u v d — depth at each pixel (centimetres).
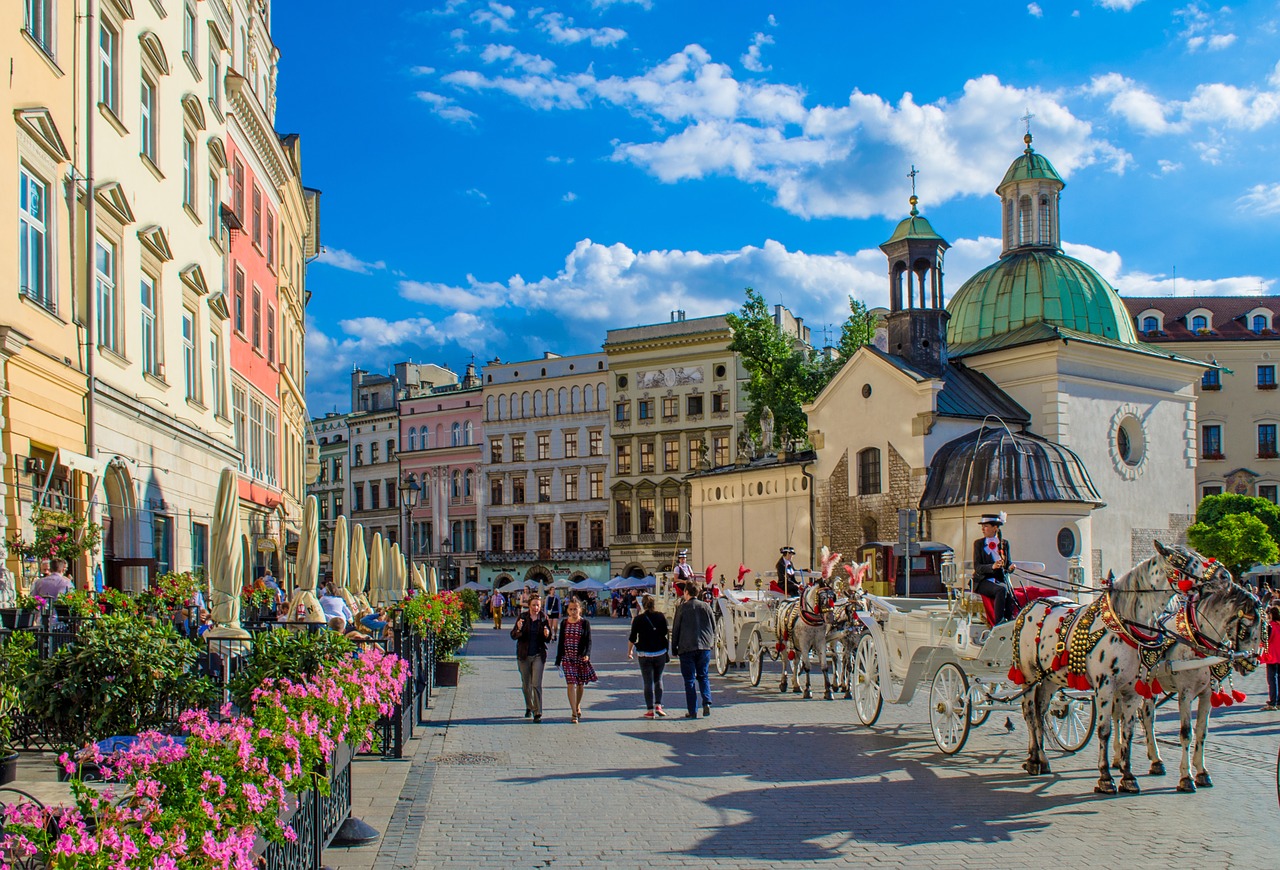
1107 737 1143
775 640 2241
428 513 9694
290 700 800
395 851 916
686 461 8300
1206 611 1102
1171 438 4369
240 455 3195
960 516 3462
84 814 511
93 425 1962
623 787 1195
